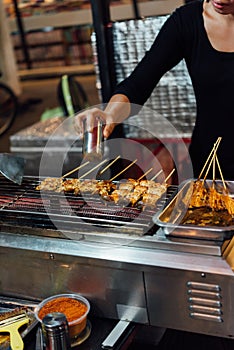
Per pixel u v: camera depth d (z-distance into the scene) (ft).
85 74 27.43
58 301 5.49
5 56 25.66
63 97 12.23
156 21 9.07
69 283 5.61
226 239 4.94
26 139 11.51
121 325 5.34
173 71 9.41
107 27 9.38
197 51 6.88
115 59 9.59
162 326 5.33
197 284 4.92
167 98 9.70
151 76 7.17
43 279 5.73
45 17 27.61
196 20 6.82
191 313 5.08
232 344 6.74
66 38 28.35
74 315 5.22
